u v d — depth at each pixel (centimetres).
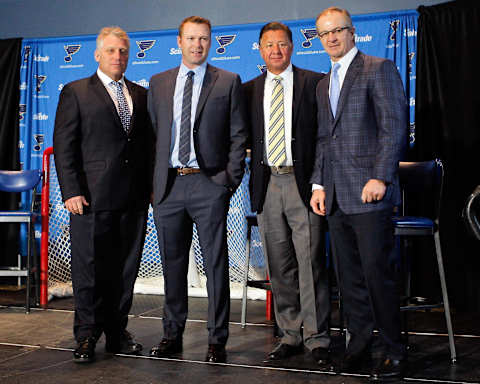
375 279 254
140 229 301
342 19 262
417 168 309
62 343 311
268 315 381
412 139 443
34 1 573
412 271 428
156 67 510
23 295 456
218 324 283
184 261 292
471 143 408
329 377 254
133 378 250
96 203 285
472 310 406
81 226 289
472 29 408
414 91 441
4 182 428
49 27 570
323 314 281
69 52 527
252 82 306
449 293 419
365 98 258
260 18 522
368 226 253
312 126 284
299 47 474
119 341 295
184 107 283
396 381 247
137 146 296
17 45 531
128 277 298
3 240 525
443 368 268
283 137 283
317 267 281
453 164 416
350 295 271
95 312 293
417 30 437
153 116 298
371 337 271
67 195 282
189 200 282
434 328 350
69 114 287
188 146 281
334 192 266
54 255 479
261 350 300
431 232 284
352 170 258
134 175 294
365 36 452
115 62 289
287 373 259
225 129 287
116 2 555
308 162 281
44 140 531
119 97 295
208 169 281
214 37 495
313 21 471
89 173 288
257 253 455
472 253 408
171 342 290
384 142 250
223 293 284
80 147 292
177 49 506
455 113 415
